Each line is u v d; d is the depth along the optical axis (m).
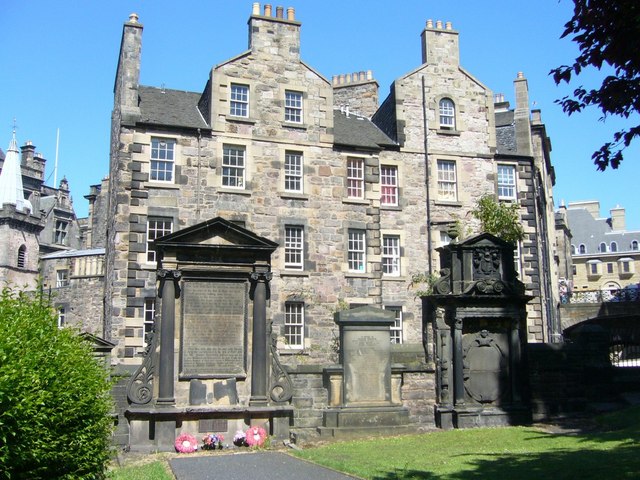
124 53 31.69
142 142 30.86
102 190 62.91
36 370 9.80
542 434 17.66
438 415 20.05
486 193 35.84
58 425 10.09
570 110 10.98
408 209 34.78
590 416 20.56
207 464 14.54
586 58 10.69
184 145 31.53
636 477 11.00
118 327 29.08
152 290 29.66
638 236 98.06
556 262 55.81
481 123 36.56
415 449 15.86
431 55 36.59
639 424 17.53
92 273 43.00
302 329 31.78
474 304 20.66
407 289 33.88
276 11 34.19
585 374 22.23
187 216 30.94
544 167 45.25
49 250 69.69
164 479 12.45
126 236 29.88
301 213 32.88
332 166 33.81
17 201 60.16
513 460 13.58
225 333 18.56
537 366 22.00
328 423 18.97
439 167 35.75
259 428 17.94
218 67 32.56
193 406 17.88
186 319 18.34
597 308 45.03
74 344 11.29
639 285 53.88
